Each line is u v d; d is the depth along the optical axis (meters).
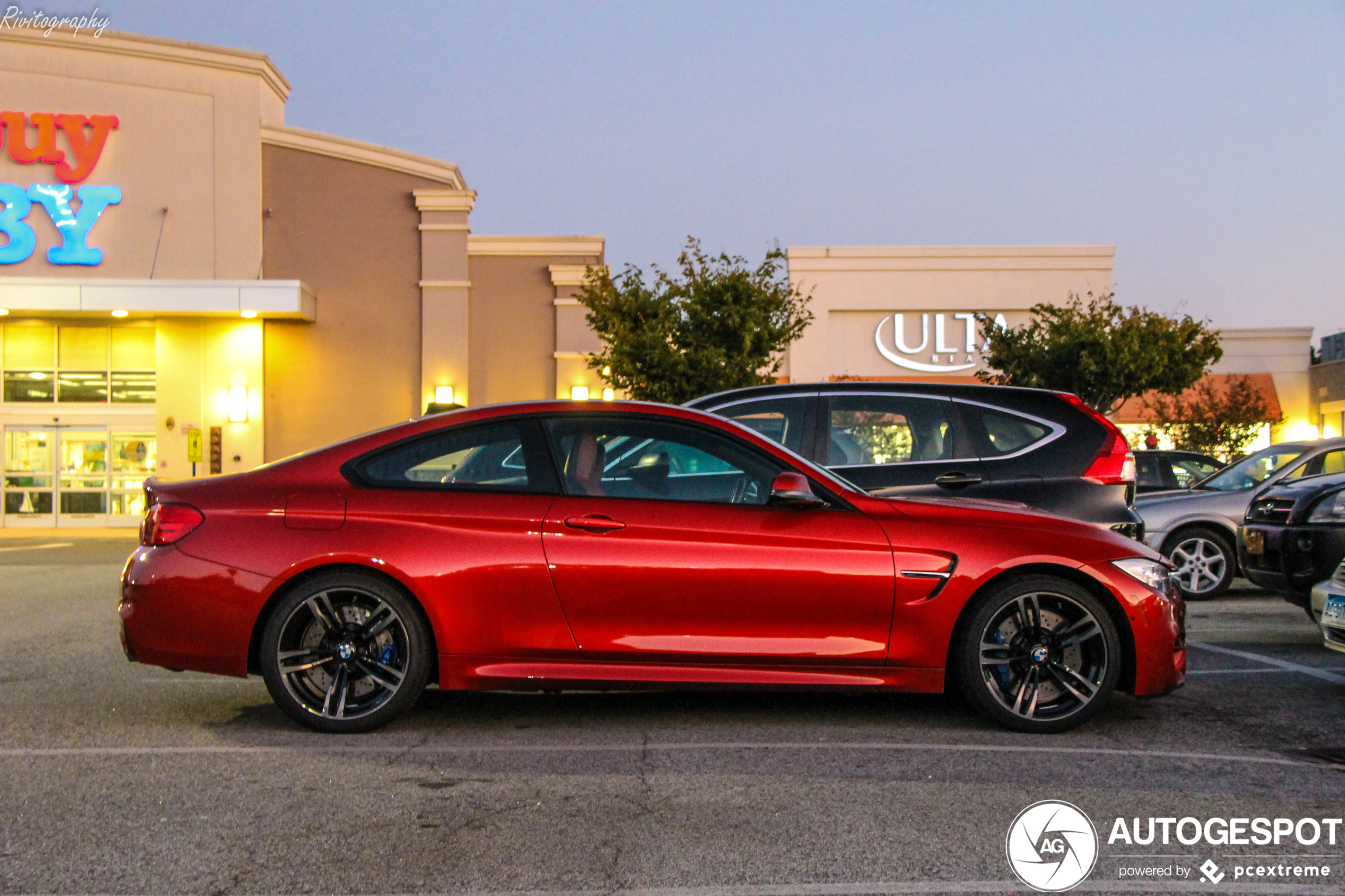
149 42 26.05
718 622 4.74
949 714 5.18
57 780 4.08
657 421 5.03
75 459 26.50
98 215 25.92
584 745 4.61
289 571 4.69
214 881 3.12
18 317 25.83
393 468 4.92
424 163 27.06
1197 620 8.64
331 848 3.37
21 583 11.82
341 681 4.80
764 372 23.62
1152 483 12.44
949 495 6.58
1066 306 27.88
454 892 3.05
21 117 25.62
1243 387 30.20
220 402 26.11
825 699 5.55
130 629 4.76
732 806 3.77
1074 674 4.79
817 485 4.93
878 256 31.11
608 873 3.18
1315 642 7.41
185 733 4.81
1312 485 7.23
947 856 3.32
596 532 4.76
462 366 26.72
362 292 26.75
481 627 4.72
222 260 26.31
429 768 4.24
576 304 26.92
